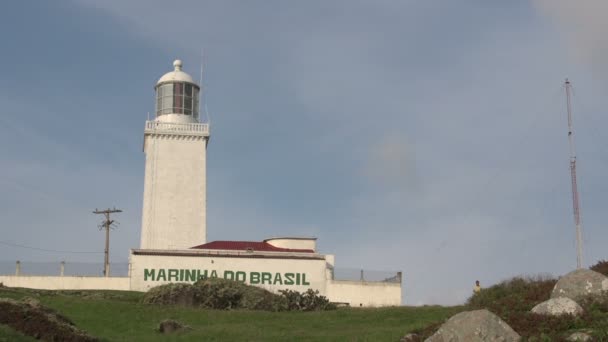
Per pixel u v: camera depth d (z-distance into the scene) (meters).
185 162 72.94
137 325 39.91
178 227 71.50
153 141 72.75
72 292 56.16
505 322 26.25
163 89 75.44
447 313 38.16
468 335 24.89
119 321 40.97
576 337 24.92
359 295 63.72
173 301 50.09
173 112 74.62
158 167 72.38
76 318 41.34
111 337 35.66
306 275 63.84
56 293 53.91
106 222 86.06
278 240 69.69
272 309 50.97
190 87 75.81
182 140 73.25
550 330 25.97
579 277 29.56
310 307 52.03
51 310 30.66
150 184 71.88
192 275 62.69
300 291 63.41
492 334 24.88
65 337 28.06
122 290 61.28
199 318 42.88
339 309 49.19
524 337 25.27
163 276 62.47
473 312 25.59
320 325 39.84
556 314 27.31
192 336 35.44
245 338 34.62
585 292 28.95
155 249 64.06
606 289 28.70
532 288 33.34
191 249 65.06
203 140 73.56
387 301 63.78
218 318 42.94
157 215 71.44
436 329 29.41
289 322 41.25
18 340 26.11
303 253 64.56
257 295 52.62
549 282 33.72
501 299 33.72
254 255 63.81
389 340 30.72
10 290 50.94
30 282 61.56
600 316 26.52
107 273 62.88
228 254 63.59
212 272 62.97
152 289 52.03
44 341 27.19
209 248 66.56
